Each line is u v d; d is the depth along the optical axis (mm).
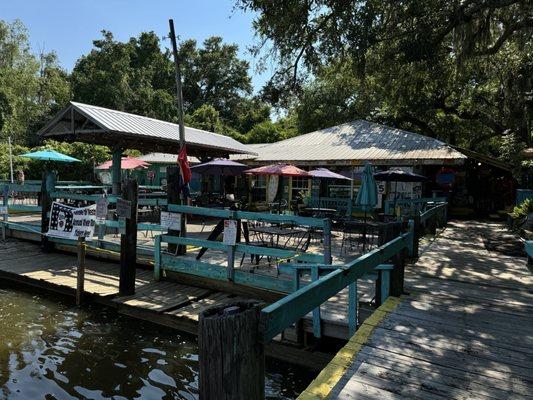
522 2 9898
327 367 3434
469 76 17250
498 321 4641
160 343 5570
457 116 23984
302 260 6250
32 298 7273
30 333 5797
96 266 8656
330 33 11484
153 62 54875
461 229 13812
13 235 11305
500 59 14102
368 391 3035
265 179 18797
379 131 18578
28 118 41125
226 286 6934
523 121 15047
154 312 6125
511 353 3771
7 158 22297
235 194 19594
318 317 4973
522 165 16922
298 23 11320
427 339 4070
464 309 5082
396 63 13227
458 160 13875
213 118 43969
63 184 17016
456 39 11625
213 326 1772
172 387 4508
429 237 11633
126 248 6750
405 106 20109
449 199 18953
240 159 17953
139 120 13438
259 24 12367
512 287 6359
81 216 8664
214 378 1775
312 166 16969
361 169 16328
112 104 42875
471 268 7762
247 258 8539
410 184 15789
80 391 4375
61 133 12180
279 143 20109
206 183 19062
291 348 5121
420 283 6512
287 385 4781
